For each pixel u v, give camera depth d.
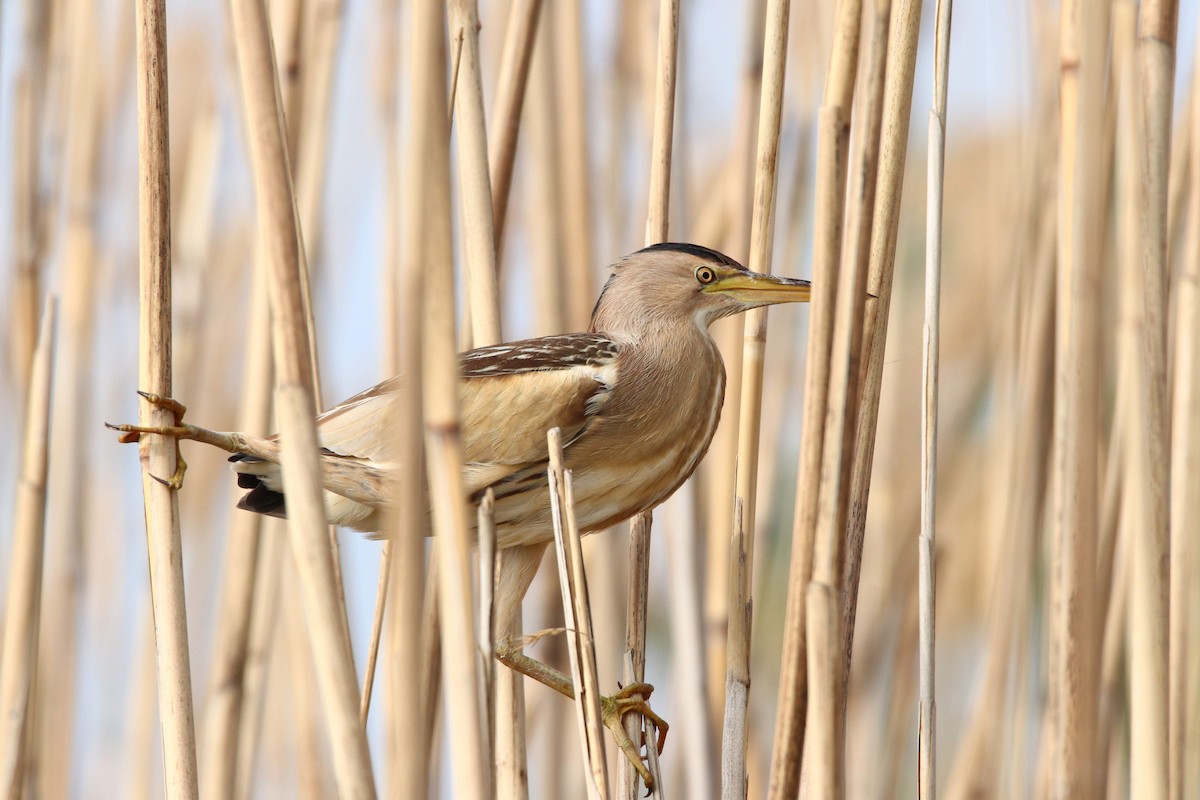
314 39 6.99
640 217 7.87
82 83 7.86
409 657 3.40
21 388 7.56
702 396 6.27
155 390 4.53
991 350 8.48
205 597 8.91
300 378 3.75
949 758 9.34
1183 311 5.04
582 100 7.35
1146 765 4.14
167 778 4.42
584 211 7.34
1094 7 3.93
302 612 7.11
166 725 4.45
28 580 5.90
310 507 3.70
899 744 7.39
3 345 8.09
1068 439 4.12
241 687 6.63
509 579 5.83
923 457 4.52
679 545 6.90
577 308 7.30
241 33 3.82
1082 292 4.02
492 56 8.23
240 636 6.64
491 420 5.75
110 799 8.02
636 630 5.47
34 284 7.69
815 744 3.65
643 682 5.39
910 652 7.52
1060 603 4.16
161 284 4.53
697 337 6.35
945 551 8.80
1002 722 6.53
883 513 7.91
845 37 3.62
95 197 7.85
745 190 6.88
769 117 4.99
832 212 3.65
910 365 8.25
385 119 8.02
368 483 5.50
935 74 4.57
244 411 6.46
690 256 6.41
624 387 6.00
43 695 7.66
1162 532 4.20
